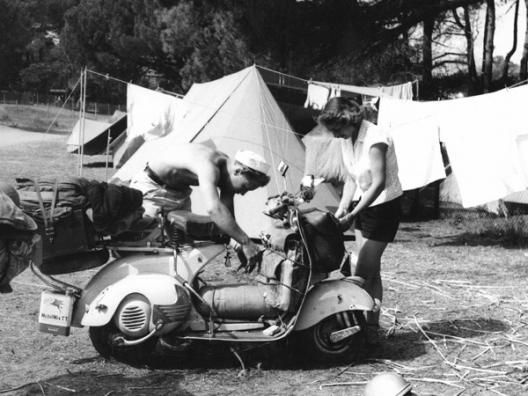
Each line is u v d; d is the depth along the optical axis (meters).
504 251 9.07
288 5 16.67
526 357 4.54
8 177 16.19
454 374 4.20
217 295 4.07
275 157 8.84
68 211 3.71
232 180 4.14
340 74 18.89
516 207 13.78
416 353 4.60
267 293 4.08
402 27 17.27
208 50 24.97
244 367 4.14
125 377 4.04
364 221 4.60
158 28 33.66
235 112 9.14
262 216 8.18
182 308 3.97
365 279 4.68
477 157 9.44
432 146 9.84
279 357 4.39
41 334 4.89
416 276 7.30
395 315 5.53
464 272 7.57
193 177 4.32
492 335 5.04
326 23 16.69
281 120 9.26
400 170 9.95
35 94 60.94
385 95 13.48
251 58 19.42
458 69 23.95
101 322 3.90
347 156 4.61
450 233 10.78
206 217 4.11
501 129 9.43
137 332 3.92
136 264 4.02
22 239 3.26
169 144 9.95
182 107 14.35
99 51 41.66
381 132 4.42
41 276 4.01
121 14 38.78
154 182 4.41
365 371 4.21
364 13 16.58
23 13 66.00
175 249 4.06
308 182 4.14
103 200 3.82
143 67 43.16
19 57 67.50
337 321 4.22
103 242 4.05
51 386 3.88
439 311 5.75
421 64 22.59
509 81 22.69
